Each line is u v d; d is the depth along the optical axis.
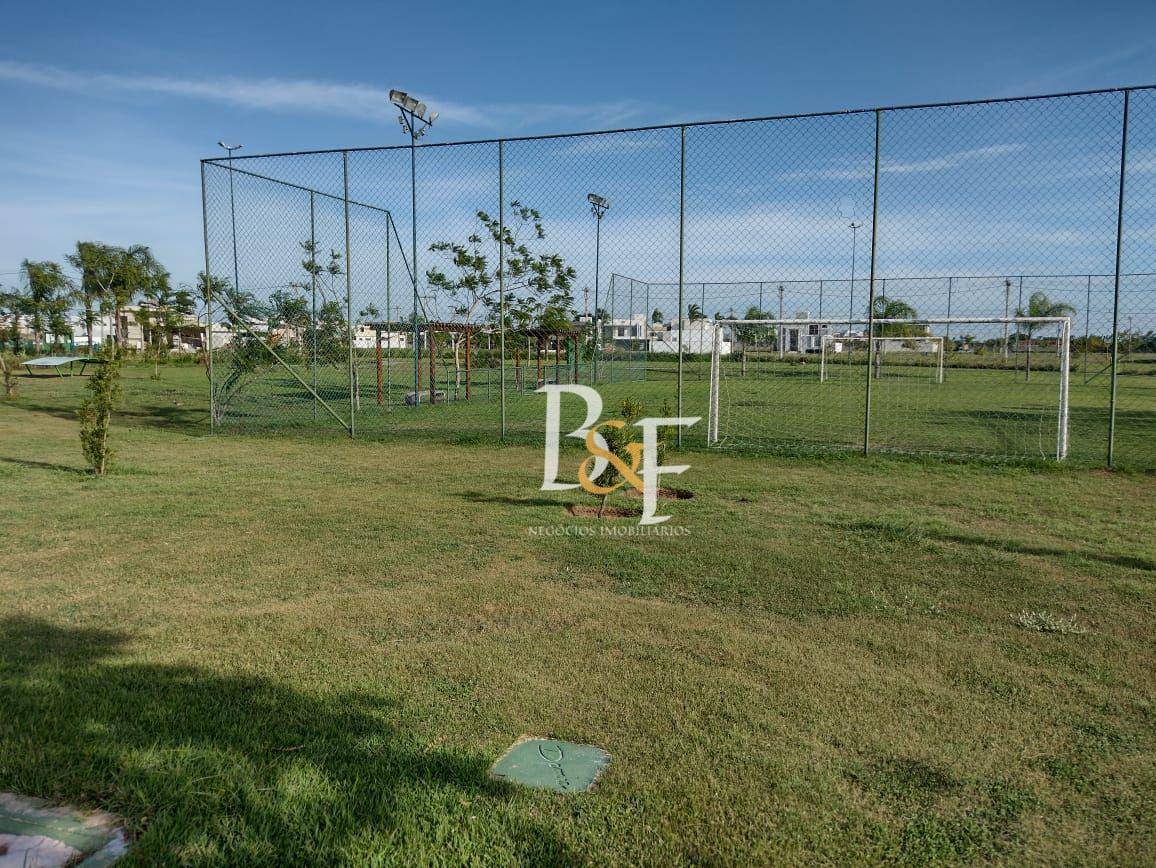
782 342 29.12
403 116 16.16
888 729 3.22
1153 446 11.95
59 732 3.06
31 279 44.91
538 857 2.38
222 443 12.34
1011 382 25.27
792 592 5.00
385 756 2.94
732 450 11.22
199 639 4.14
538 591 5.02
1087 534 6.54
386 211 16.25
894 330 26.06
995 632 4.32
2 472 9.48
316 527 6.75
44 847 2.36
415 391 18.89
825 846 2.46
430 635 4.24
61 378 29.50
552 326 20.73
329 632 4.27
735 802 2.69
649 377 30.44
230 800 2.62
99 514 7.23
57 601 4.76
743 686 3.62
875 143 9.64
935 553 5.93
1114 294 9.52
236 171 12.82
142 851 2.35
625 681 3.67
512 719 3.27
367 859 2.35
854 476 9.40
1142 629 4.37
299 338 15.45
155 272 47.44
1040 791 2.79
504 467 10.05
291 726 3.17
